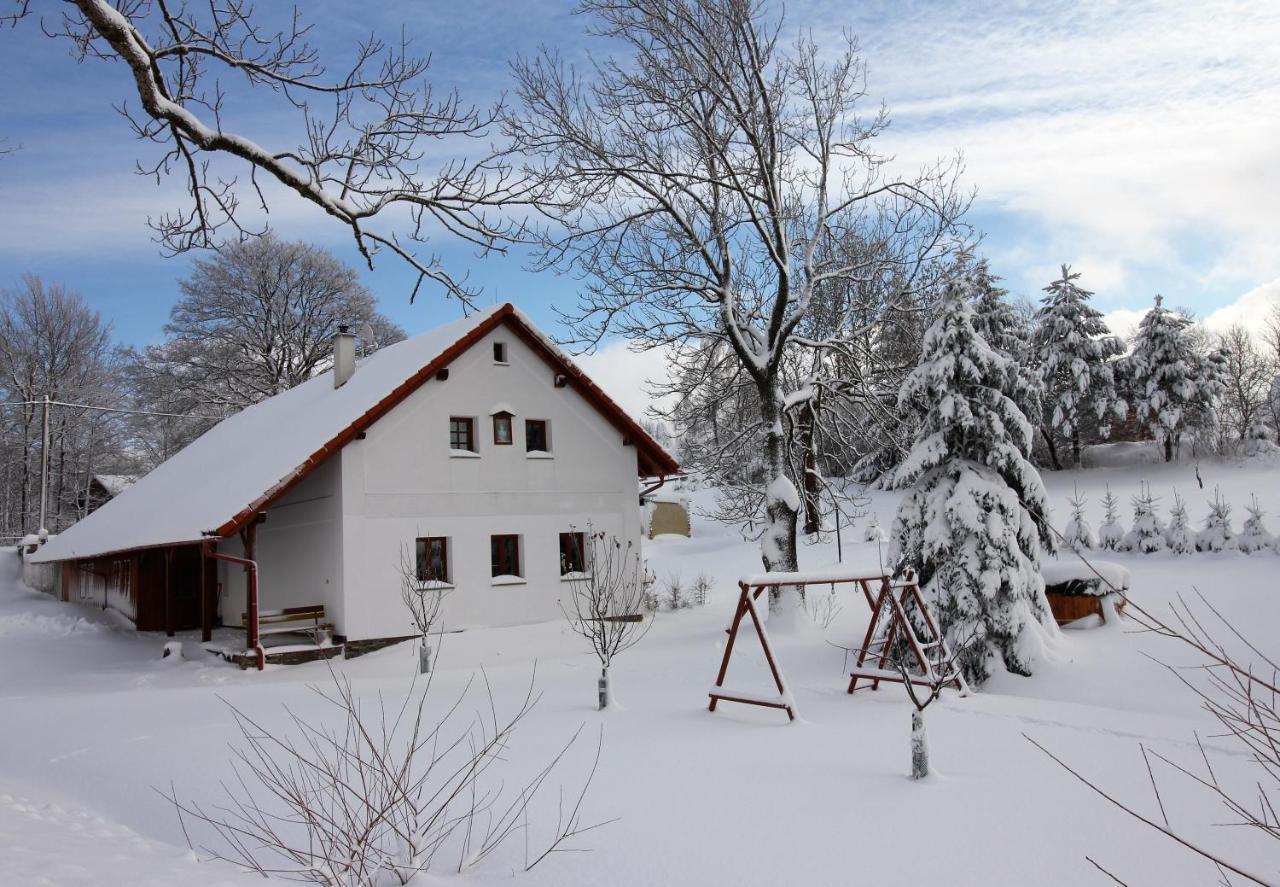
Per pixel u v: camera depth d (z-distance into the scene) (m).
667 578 33.69
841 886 5.59
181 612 27.94
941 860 5.92
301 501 22.94
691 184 22.12
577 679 15.61
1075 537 29.34
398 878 6.06
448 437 22.61
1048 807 6.90
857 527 40.56
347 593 20.56
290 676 18.17
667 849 6.32
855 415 26.09
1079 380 51.03
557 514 24.17
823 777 7.95
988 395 16.02
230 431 33.78
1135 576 23.52
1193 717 12.49
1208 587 20.34
